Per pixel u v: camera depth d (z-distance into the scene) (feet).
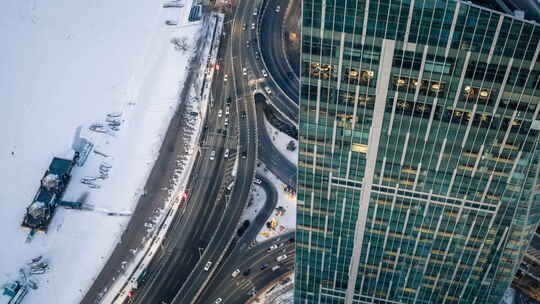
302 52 472.44
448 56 444.96
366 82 481.46
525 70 438.40
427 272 655.35
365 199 586.45
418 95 479.41
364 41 451.94
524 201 543.39
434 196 562.66
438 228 596.29
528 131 482.28
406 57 454.81
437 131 503.20
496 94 460.96
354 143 534.37
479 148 506.89
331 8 434.71
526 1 416.26
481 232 586.86
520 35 416.46
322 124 525.34
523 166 512.22
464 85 461.78
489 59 438.40
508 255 604.90
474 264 626.64
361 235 630.74
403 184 559.79
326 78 486.38
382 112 501.56
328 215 615.57
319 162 560.61
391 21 433.07
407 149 526.16
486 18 412.77
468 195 552.82
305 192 597.93
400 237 619.67
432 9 417.90
